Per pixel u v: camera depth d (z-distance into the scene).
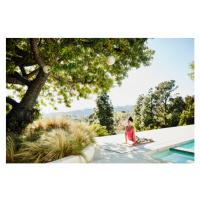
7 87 8.62
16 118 5.32
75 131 4.74
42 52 5.18
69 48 4.87
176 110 26.12
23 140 4.19
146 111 27.94
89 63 7.23
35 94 5.77
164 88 27.47
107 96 25.02
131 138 5.41
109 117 24.81
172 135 7.34
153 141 5.96
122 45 5.48
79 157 3.22
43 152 3.24
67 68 4.86
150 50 6.48
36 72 7.19
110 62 4.67
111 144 5.61
